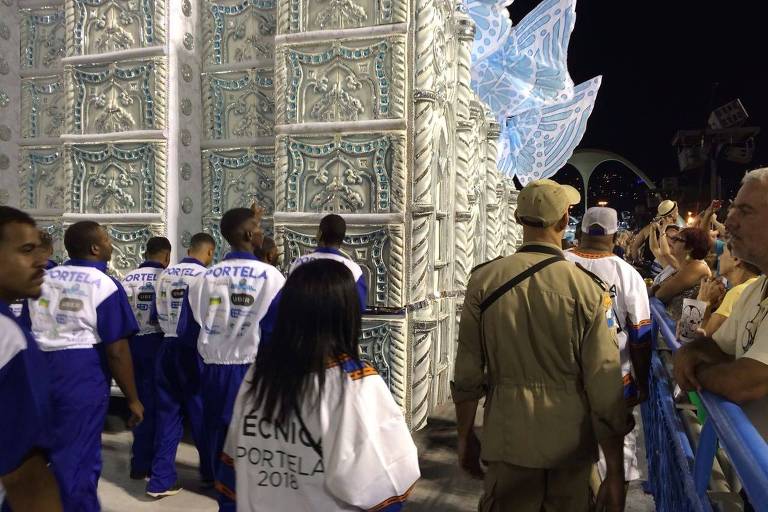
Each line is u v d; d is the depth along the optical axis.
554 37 8.28
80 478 2.88
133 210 5.22
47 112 5.81
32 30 5.84
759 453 1.10
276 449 1.47
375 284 4.52
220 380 3.26
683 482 2.02
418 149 4.45
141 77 5.16
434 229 5.04
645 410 4.18
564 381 2.07
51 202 5.82
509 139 9.74
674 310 3.68
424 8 4.43
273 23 5.25
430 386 5.19
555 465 2.03
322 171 4.65
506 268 2.16
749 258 1.58
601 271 2.83
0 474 1.28
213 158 5.47
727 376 1.46
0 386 1.29
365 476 1.39
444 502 3.61
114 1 5.24
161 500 3.63
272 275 3.28
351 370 1.47
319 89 4.65
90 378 2.96
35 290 1.64
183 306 3.39
